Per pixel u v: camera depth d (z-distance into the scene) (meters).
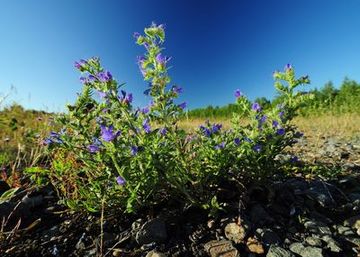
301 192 0.36
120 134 0.27
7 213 0.32
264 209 0.33
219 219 0.31
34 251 0.28
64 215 0.33
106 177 0.29
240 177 0.35
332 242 0.29
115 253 0.28
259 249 0.28
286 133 0.37
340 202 0.36
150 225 0.29
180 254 0.28
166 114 0.31
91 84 0.29
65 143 0.30
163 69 0.31
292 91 0.35
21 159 0.50
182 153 0.32
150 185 0.29
